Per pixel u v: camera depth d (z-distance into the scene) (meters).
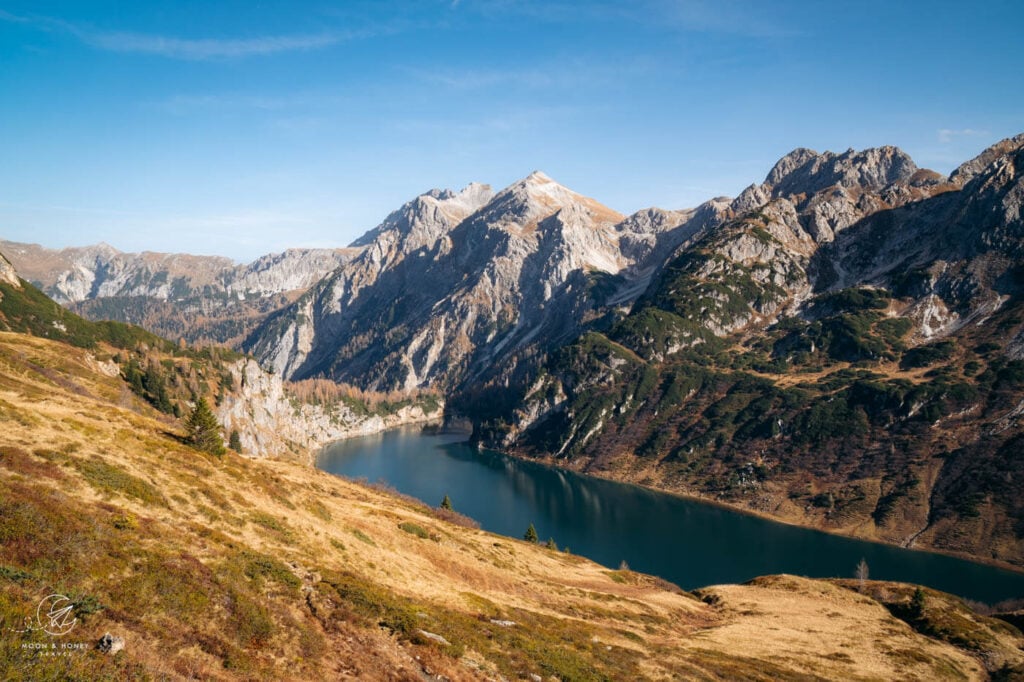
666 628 78.69
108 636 23.00
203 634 27.56
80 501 36.25
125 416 65.69
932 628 103.19
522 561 95.12
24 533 27.55
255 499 57.47
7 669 19.34
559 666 43.62
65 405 60.06
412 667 34.56
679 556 193.12
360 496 113.44
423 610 45.09
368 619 38.69
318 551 50.78
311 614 36.16
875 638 91.62
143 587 28.34
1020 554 185.62
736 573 179.00
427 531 85.00
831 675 67.50
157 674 22.70
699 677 53.16
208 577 32.66
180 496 47.28
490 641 44.66
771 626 92.06
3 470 36.25
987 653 92.88
